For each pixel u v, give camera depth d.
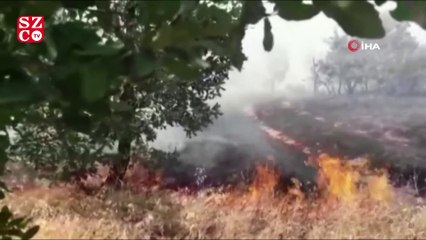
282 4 0.80
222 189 8.48
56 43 0.75
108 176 7.91
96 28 0.79
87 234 6.48
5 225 1.43
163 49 0.73
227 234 6.88
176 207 7.42
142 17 0.79
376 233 6.78
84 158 6.46
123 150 7.28
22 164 6.82
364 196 8.08
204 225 7.04
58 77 0.74
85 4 0.84
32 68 0.76
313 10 0.79
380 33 0.77
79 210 7.13
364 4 0.77
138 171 8.23
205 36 0.74
